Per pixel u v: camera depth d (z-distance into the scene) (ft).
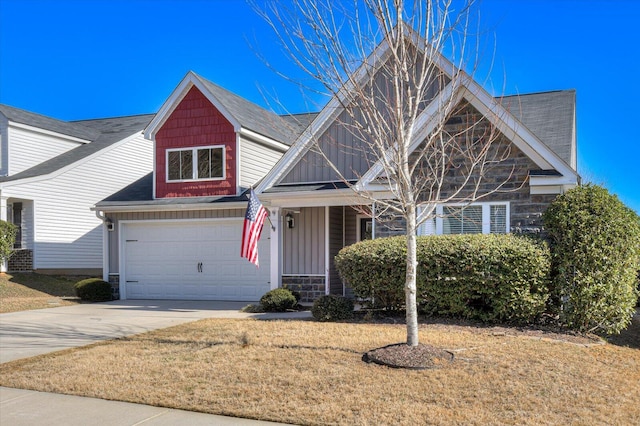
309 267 49.03
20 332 34.06
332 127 47.34
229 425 17.49
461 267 31.35
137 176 81.15
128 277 55.88
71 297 55.01
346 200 44.93
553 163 34.55
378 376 21.38
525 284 30.30
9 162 68.85
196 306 47.75
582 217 29.94
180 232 54.60
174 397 20.03
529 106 46.93
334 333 29.73
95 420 18.11
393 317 34.99
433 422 17.04
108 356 26.22
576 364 23.11
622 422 17.04
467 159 36.88
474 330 30.09
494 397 19.10
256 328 32.30
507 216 36.09
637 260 30.81
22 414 18.79
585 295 29.55
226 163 54.70
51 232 68.13
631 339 31.89
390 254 33.27
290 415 17.97
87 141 79.25
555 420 17.15
